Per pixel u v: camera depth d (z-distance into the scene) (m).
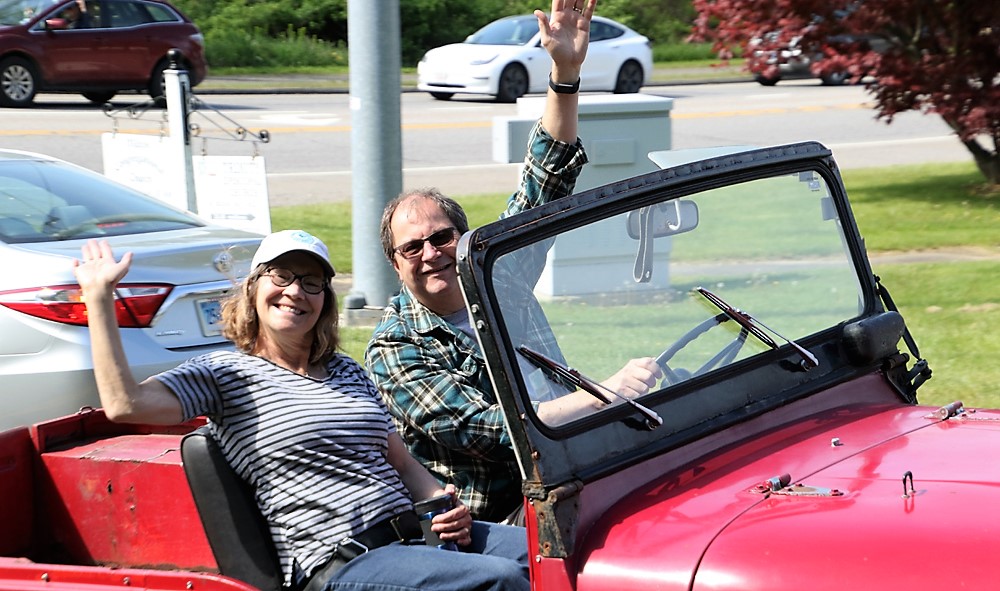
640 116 9.01
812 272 3.51
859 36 14.46
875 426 3.15
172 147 10.56
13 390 5.71
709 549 2.48
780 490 2.69
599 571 2.54
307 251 3.41
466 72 24.06
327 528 3.28
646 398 2.92
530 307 2.82
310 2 35.62
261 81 28.50
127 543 3.76
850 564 2.36
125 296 5.80
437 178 15.95
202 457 3.28
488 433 3.48
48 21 20.53
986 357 7.52
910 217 13.12
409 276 3.73
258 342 3.53
